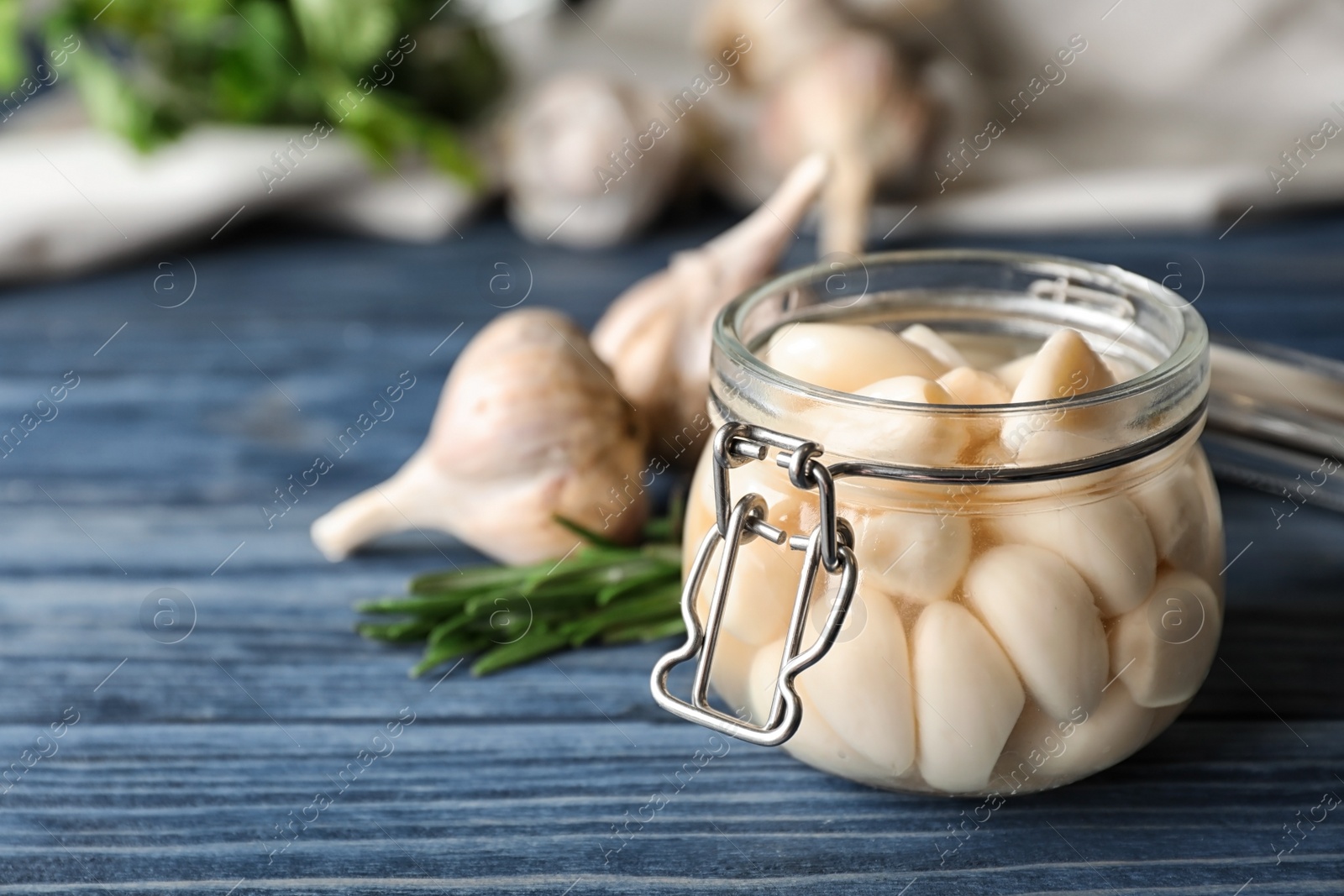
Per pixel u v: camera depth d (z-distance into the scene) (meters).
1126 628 0.44
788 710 0.44
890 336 0.45
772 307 0.46
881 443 0.43
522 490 0.51
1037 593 0.43
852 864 0.44
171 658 0.50
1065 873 0.44
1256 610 0.50
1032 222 0.70
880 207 0.70
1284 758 0.46
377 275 0.69
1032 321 0.47
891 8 0.69
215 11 0.68
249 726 0.48
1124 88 0.78
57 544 0.54
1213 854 0.44
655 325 0.54
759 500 0.44
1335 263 0.66
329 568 0.53
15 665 0.50
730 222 0.73
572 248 0.71
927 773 0.44
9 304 0.67
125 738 0.48
